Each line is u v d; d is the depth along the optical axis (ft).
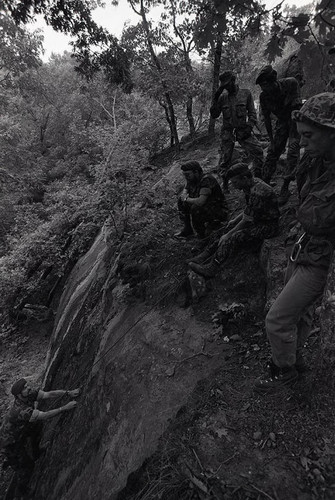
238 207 16.24
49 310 31.45
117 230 18.99
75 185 36.88
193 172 14.20
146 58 39.73
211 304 11.75
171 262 14.82
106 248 24.97
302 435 6.45
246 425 6.99
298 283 6.05
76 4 22.33
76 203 32.71
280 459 6.20
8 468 18.67
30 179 71.46
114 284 17.38
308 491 5.68
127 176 18.54
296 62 14.58
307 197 5.66
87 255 29.58
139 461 8.02
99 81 69.97
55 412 13.62
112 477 8.57
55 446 13.65
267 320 6.53
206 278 12.34
